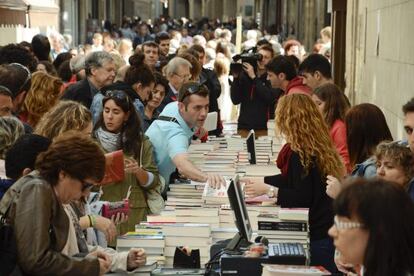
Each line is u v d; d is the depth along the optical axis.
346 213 4.59
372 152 8.79
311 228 8.38
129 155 9.40
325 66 12.56
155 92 12.47
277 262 6.91
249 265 6.93
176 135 9.88
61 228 6.44
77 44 48.72
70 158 6.32
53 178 6.36
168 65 13.98
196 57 16.78
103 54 12.37
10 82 10.14
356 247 4.59
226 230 8.44
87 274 6.47
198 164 11.18
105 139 9.34
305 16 42.34
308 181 8.37
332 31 21.66
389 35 13.51
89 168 6.36
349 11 20.25
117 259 7.06
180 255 7.69
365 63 17.25
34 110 10.69
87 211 7.80
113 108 9.30
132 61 12.02
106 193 9.16
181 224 8.17
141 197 9.38
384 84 14.05
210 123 13.54
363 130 8.80
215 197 9.11
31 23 27.98
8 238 6.20
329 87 10.39
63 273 6.34
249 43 29.91
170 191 9.67
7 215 6.28
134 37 45.69
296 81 12.90
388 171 7.23
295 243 7.56
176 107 10.02
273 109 16.14
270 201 8.90
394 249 4.53
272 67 13.19
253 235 8.03
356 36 19.08
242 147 13.01
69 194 6.41
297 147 8.38
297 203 8.38
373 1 16.08
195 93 9.96
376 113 8.83
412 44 10.98
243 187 8.88
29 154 6.66
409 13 11.32
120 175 8.31
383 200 4.55
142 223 8.37
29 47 17.52
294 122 8.41
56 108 8.11
